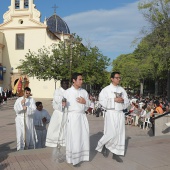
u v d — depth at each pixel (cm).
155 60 2366
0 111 2216
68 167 564
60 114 710
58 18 5319
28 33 4212
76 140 558
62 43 3195
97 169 552
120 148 595
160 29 2272
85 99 587
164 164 589
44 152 676
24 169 552
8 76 4234
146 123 1453
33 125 768
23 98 740
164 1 2208
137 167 566
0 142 981
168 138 872
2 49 4228
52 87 4097
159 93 5378
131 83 5222
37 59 3119
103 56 3108
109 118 595
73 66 2966
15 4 4281
